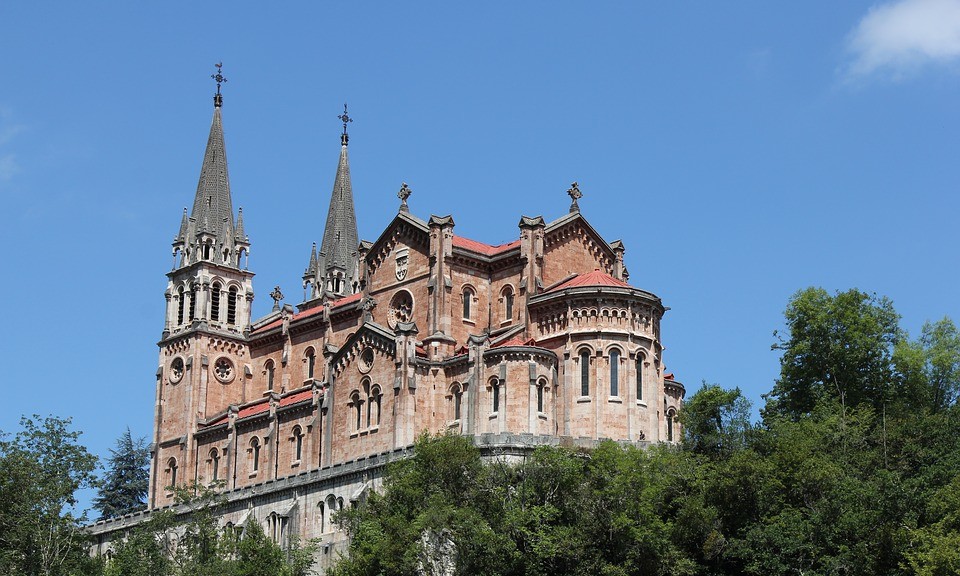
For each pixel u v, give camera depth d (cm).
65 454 13675
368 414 13988
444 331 14088
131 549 13325
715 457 12119
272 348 17012
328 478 13638
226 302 17338
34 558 13050
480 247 14950
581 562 10800
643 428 13412
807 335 14138
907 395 13950
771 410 14162
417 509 11231
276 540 13938
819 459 11500
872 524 10788
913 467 12288
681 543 11081
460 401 13562
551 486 11175
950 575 10044
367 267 15188
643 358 13625
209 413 16788
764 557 10831
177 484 16400
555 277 14475
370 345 14100
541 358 13375
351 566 11131
